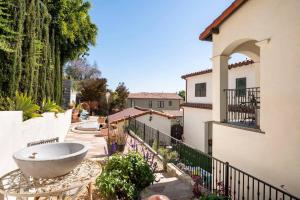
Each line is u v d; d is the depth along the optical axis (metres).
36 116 6.05
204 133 14.91
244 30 5.88
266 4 5.14
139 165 4.29
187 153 6.75
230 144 6.36
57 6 10.96
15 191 2.82
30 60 6.86
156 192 5.05
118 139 7.47
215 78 7.26
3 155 3.56
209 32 7.35
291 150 4.43
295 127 4.34
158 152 7.77
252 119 7.07
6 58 5.72
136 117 15.20
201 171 6.21
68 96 18.39
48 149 3.40
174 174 6.14
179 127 19.08
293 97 4.40
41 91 8.63
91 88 28.89
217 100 7.12
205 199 3.85
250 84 12.20
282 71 4.66
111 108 29.27
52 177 2.80
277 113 4.77
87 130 13.83
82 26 13.91
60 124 8.84
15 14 6.07
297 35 4.33
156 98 38.59
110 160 4.43
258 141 5.31
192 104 16.56
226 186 4.79
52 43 10.49
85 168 3.63
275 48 4.87
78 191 3.39
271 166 4.90
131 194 3.93
